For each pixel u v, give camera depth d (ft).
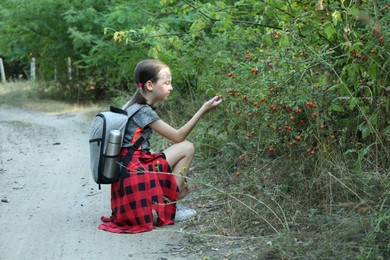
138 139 17.92
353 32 17.70
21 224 18.75
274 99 18.66
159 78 18.11
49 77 63.00
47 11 55.06
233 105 20.68
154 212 18.80
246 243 15.85
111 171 17.56
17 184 24.38
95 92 56.85
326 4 18.57
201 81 25.08
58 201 21.53
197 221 17.85
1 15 58.39
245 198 18.29
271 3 20.58
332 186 17.02
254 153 20.21
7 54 64.03
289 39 19.47
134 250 16.05
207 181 21.56
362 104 18.48
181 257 15.39
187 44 26.14
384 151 17.70
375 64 17.35
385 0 19.36
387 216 14.21
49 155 30.78
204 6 22.88
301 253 14.29
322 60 17.75
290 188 18.43
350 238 14.61
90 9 49.14
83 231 17.87
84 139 35.86
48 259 15.66
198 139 25.75
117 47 43.34
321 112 18.29
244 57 24.72
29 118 47.19
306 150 18.51
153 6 37.40
